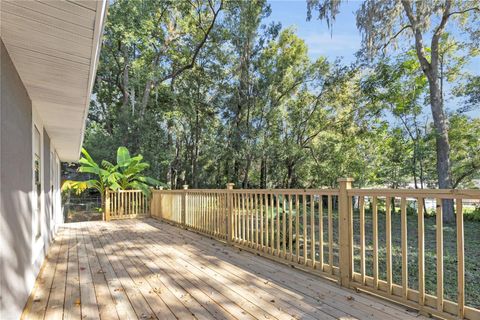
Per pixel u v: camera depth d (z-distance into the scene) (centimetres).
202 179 1758
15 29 207
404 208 255
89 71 279
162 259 424
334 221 956
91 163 948
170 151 1499
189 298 281
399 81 1345
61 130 559
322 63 1551
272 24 1512
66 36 215
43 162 477
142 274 355
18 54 248
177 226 745
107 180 927
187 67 1513
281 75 1534
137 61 1344
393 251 552
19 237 262
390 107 1396
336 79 1466
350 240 302
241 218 486
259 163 1700
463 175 1255
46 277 346
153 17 1363
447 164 1145
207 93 1708
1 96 221
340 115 1583
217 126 1661
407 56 1323
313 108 1616
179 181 1847
